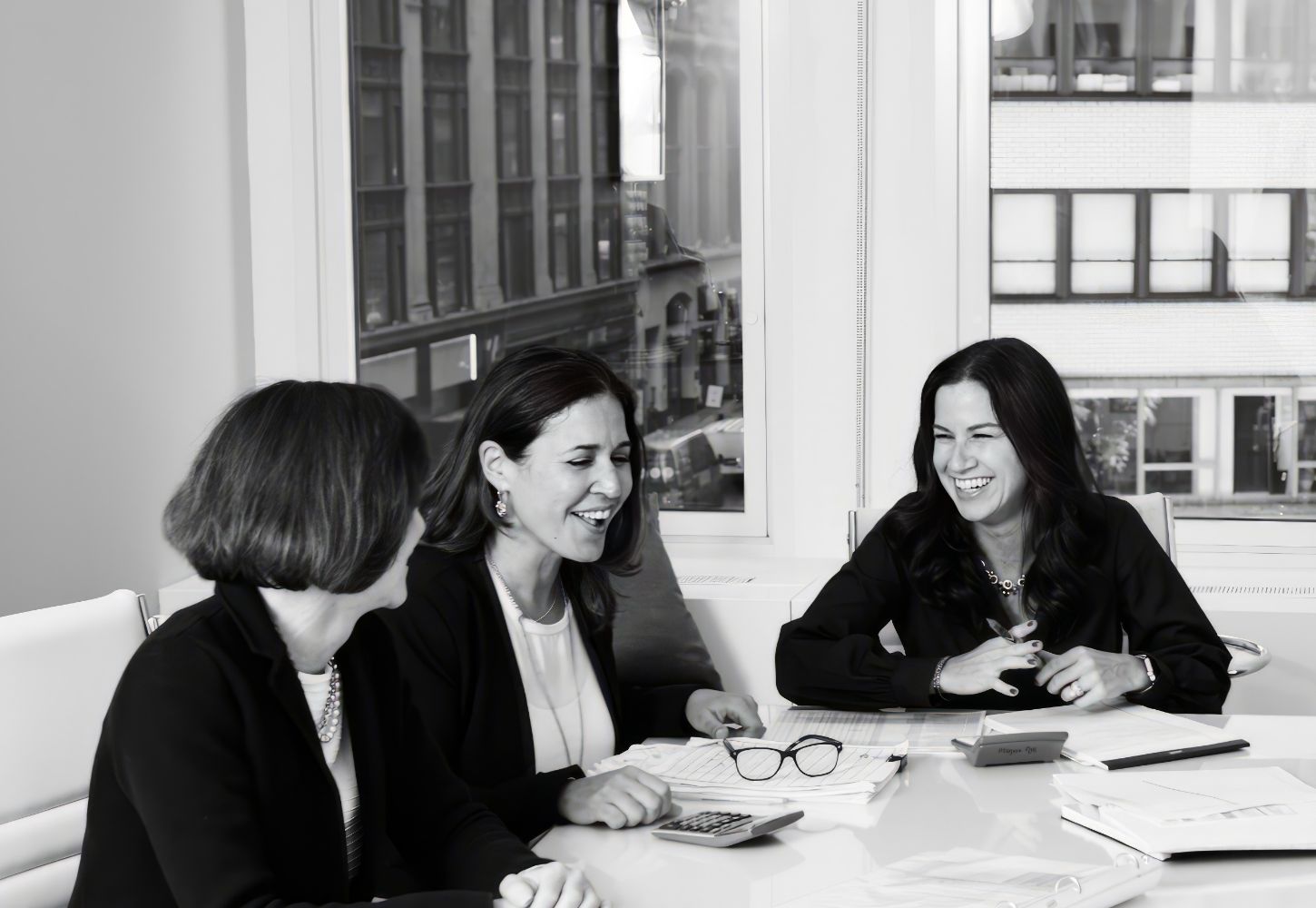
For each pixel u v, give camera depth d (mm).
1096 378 3336
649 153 3502
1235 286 3252
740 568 3330
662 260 3523
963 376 2238
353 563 1254
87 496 3107
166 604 3258
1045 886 1268
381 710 1496
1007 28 3273
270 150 3588
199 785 1207
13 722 1490
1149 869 1300
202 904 1166
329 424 1268
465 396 3662
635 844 1504
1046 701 2213
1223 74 3207
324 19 3562
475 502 1979
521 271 3607
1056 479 2221
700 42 3438
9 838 1463
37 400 2975
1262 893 1289
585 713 2062
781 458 3467
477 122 3582
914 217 3324
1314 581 3014
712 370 3514
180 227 3365
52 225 2998
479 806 1559
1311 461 3254
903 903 1242
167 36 3311
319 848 1312
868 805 1604
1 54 2861
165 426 3324
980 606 2299
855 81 3307
